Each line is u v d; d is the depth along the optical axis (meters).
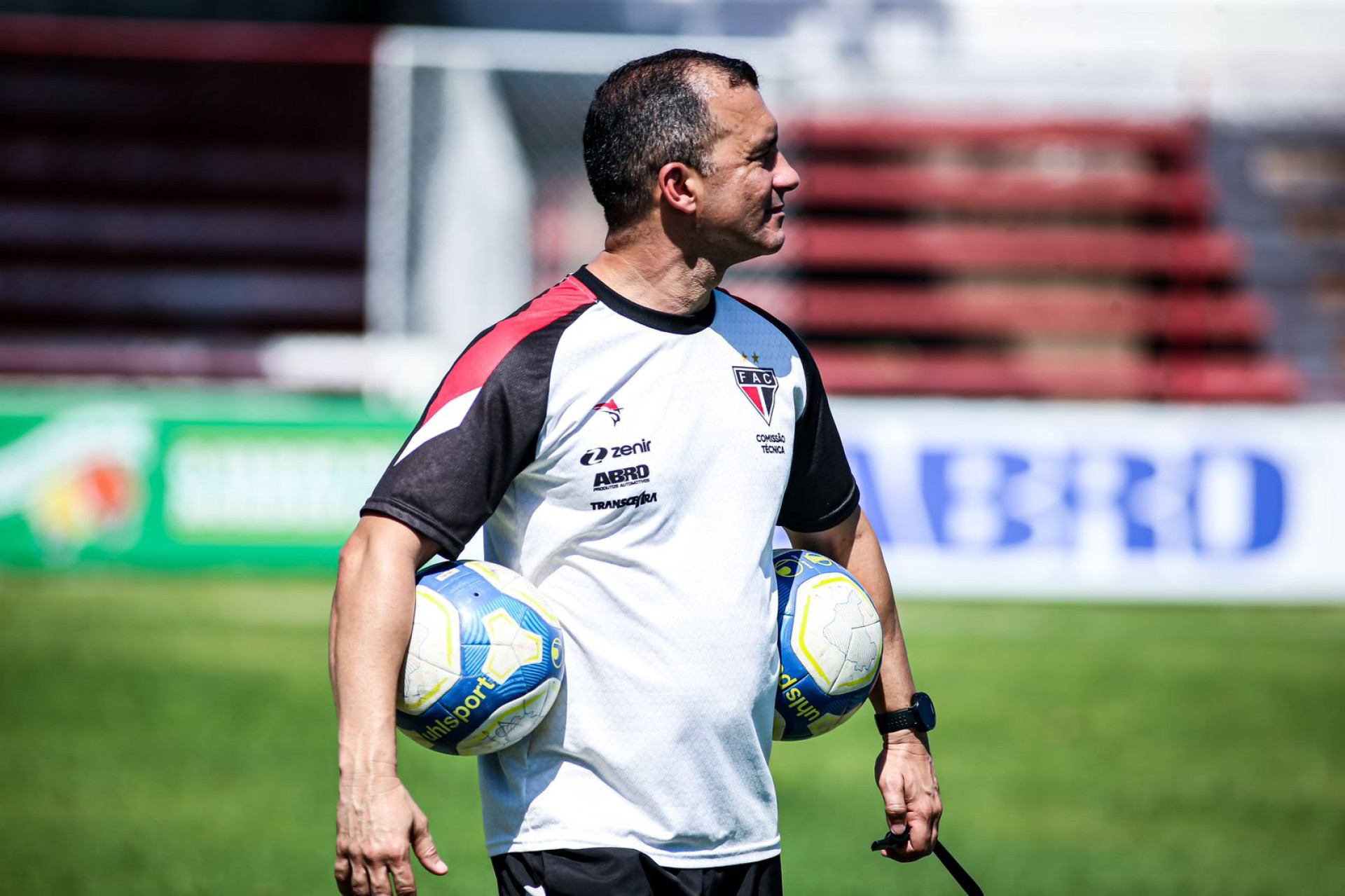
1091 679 29.45
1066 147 50.84
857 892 16.97
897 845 9.56
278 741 23.88
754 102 8.52
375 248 45.19
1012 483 38.12
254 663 29.11
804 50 46.88
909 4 50.00
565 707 8.51
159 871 17.41
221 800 20.67
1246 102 47.31
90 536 37.69
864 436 38.19
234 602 34.84
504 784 8.77
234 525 37.84
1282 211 50.75
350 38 49.50
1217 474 38.12
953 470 38.16
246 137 54.78
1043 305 49.00
